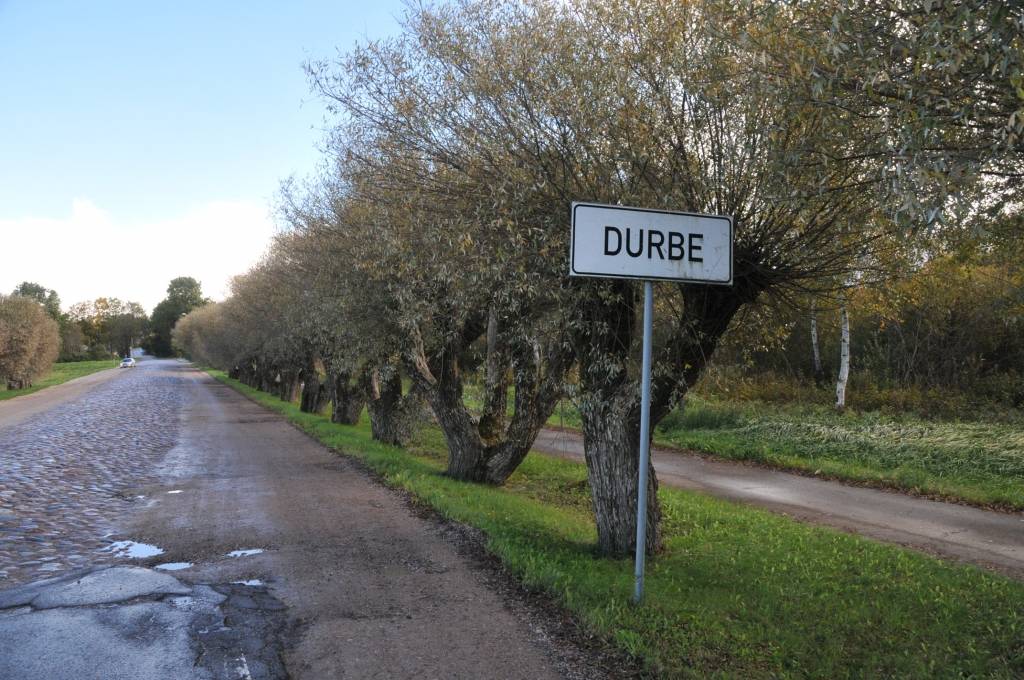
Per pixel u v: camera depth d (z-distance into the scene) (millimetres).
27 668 4473
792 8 5047
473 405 20922
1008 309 15633
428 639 5027
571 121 6324
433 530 8539
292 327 22469
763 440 17984
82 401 39094
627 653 4727
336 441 18719
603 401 7359
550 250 6570
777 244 6297
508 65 6637
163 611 5570
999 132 4188
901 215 4473
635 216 5371
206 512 9727
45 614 5477
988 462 13500
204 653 4754
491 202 6754
